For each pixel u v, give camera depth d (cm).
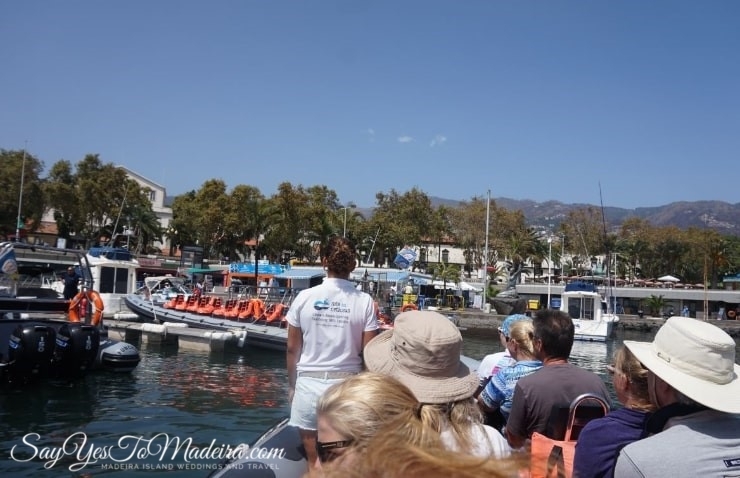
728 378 238
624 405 277
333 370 372
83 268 1371
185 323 2147
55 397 1071
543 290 5650
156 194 8869
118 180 6366
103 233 6494
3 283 1290
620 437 254
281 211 6028
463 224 7362
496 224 7312
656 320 4966
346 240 397
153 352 1819
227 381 1374
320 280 3809
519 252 7138
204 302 2306
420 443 132
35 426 882
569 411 328
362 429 142
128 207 6575
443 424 207
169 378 1366
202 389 1251
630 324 4969
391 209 7406
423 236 7362
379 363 279
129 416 966
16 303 1216
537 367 396
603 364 2481
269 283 4791
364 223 6950
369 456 127
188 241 7969
